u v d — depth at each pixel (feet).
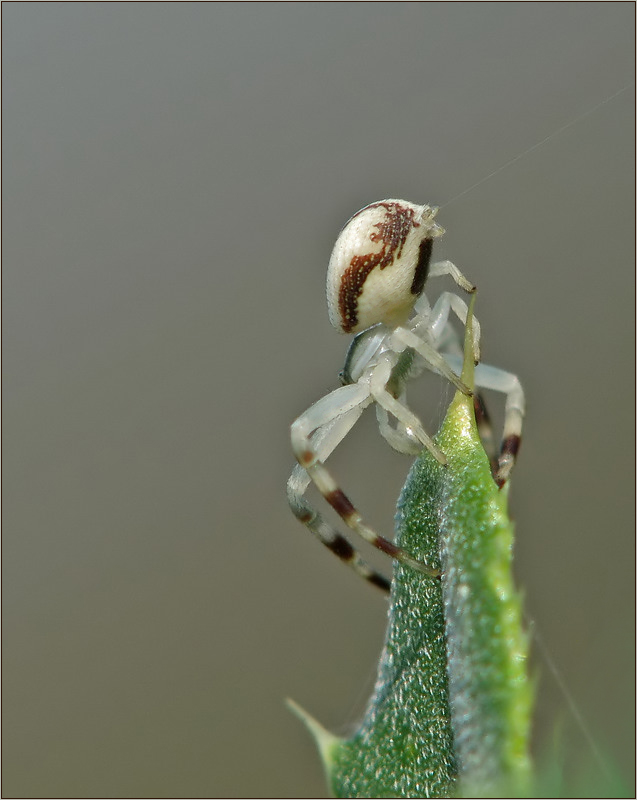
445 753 0.24
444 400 0.27
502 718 0.20
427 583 0.24
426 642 0.24
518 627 0.21
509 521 0.22
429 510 0.24
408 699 0.24
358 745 0.24
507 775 0.19
